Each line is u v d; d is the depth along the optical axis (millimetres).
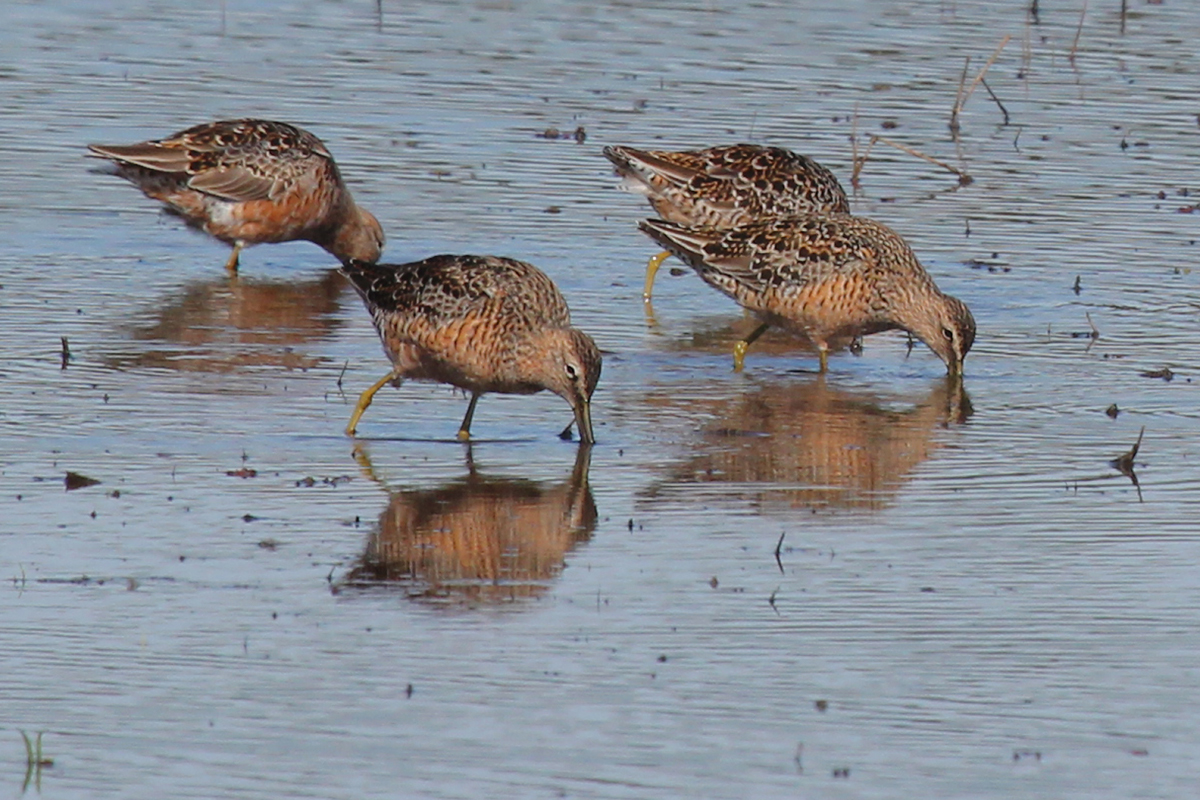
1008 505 13023
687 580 11594
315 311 17891
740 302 17000
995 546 12211
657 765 9281
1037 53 26469
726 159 19125
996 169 22172
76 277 18438
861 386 16141
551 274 18922
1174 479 13586
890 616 11055
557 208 20703
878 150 22625
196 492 12906
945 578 11664
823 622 10977
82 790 8969
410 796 8953
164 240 19984
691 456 14086
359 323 17516
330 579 11492
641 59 25781
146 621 10805
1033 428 14875
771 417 15133
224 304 17938
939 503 13070
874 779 9172
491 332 14008
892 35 27109
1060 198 21297
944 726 9727
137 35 26328
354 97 23922
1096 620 11016
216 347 16469
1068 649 10625
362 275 14727
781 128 23062
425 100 23891
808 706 9922
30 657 10320
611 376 16172
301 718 9703
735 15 27953
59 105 23156
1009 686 10156
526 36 26797
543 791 9008
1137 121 23922
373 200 20625
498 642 10648
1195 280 18891
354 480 13289
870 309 16500
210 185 19094
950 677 10273
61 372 15500
